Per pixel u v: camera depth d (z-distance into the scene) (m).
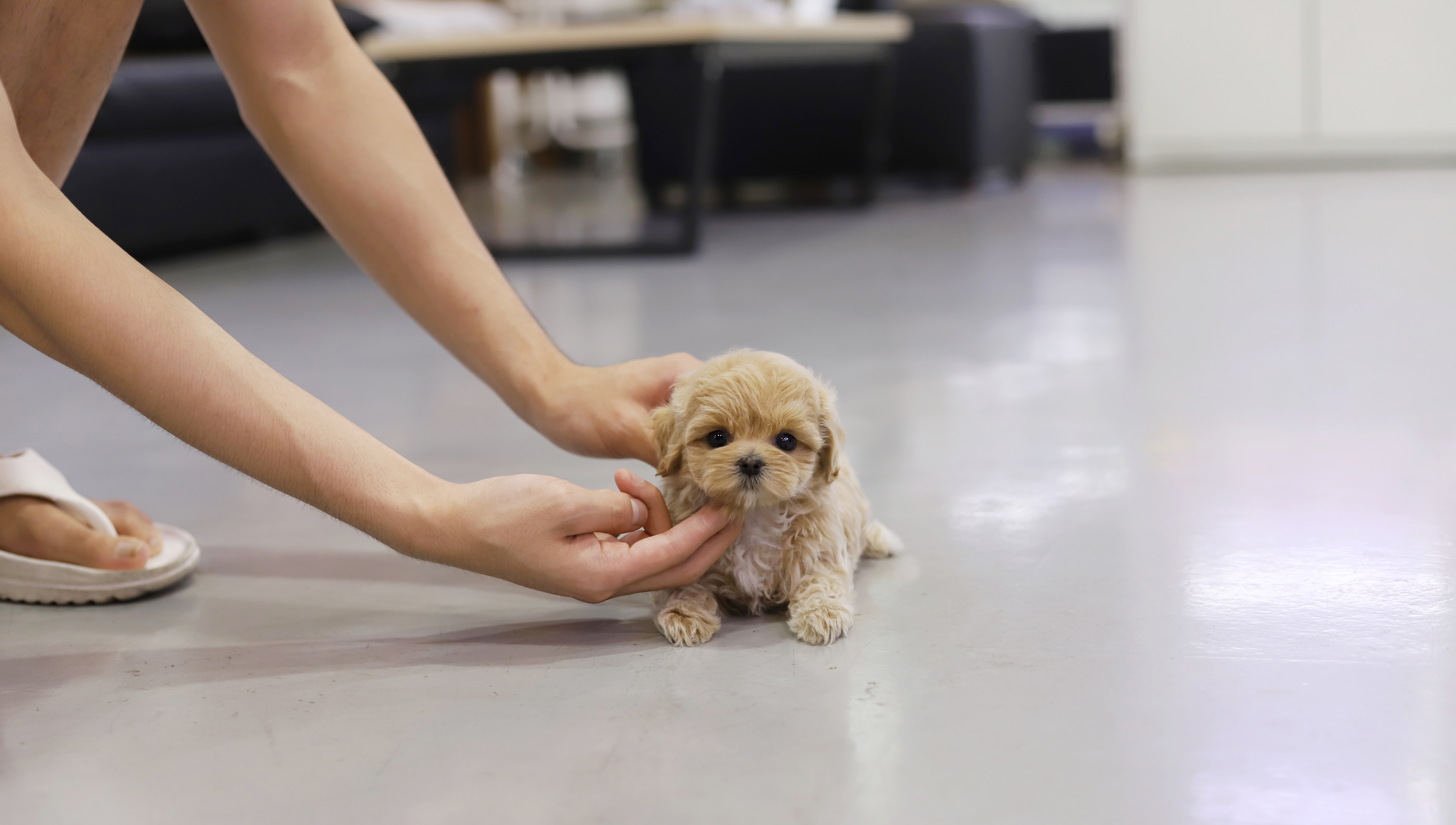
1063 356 2.19
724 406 0.98
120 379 0.91
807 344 2.41
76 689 0.96
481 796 0.77
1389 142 6.19
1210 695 0.87
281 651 1.03
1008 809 0.73
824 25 4.48
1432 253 3.10
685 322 2.73
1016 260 3.54
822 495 1.05
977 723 0.84
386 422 1.89
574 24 4.57
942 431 1.71
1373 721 0.82
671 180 5.79
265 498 1.52
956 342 2.38
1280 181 5.39
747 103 5.73
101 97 1.23
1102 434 1.65
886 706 0.87
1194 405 1.78
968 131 5.93
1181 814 0.72
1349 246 3.34
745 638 1.02
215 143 4.16
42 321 0.90
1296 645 0.94
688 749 0.82
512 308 1.24
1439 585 1.05
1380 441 1.52
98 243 0.91
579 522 0.96
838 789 0.76
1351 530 1.20
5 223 0.88
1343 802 0.72
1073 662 0.93
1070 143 8.48
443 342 1.28
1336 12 6.14
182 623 1.10
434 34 5.19
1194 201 4.86
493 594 1.16
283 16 1.21
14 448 1.81
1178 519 1.27
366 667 0.98
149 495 1.54
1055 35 8.52
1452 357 1.97
